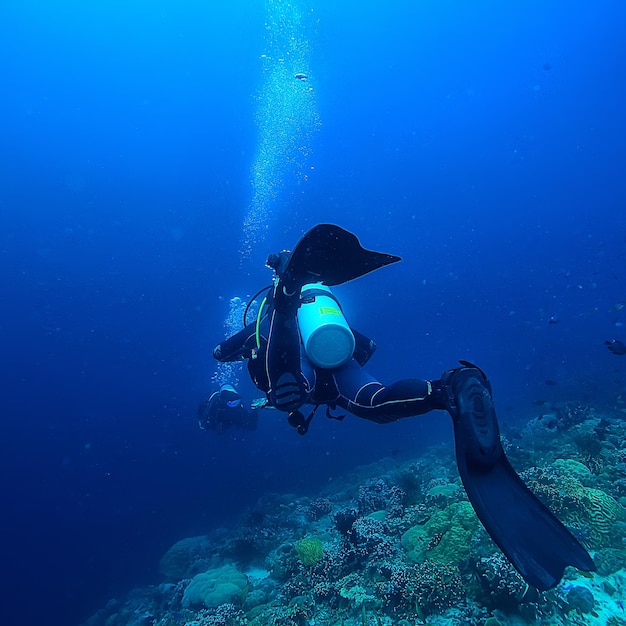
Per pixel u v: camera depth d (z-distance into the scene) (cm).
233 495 1906
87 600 1634
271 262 301
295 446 2331
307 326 314
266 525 905
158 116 6041
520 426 1194
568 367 2630
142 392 7844
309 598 481
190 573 854
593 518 448
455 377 215
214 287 7988
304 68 3903
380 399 266
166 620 643
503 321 6306
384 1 5234
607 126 6744
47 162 6062
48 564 2364
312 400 328
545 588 166
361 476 1246
